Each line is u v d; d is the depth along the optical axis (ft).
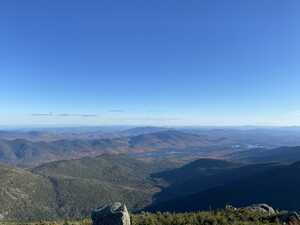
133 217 105.50
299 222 88.53
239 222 92.32
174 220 100.78
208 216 101.50
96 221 88.89
